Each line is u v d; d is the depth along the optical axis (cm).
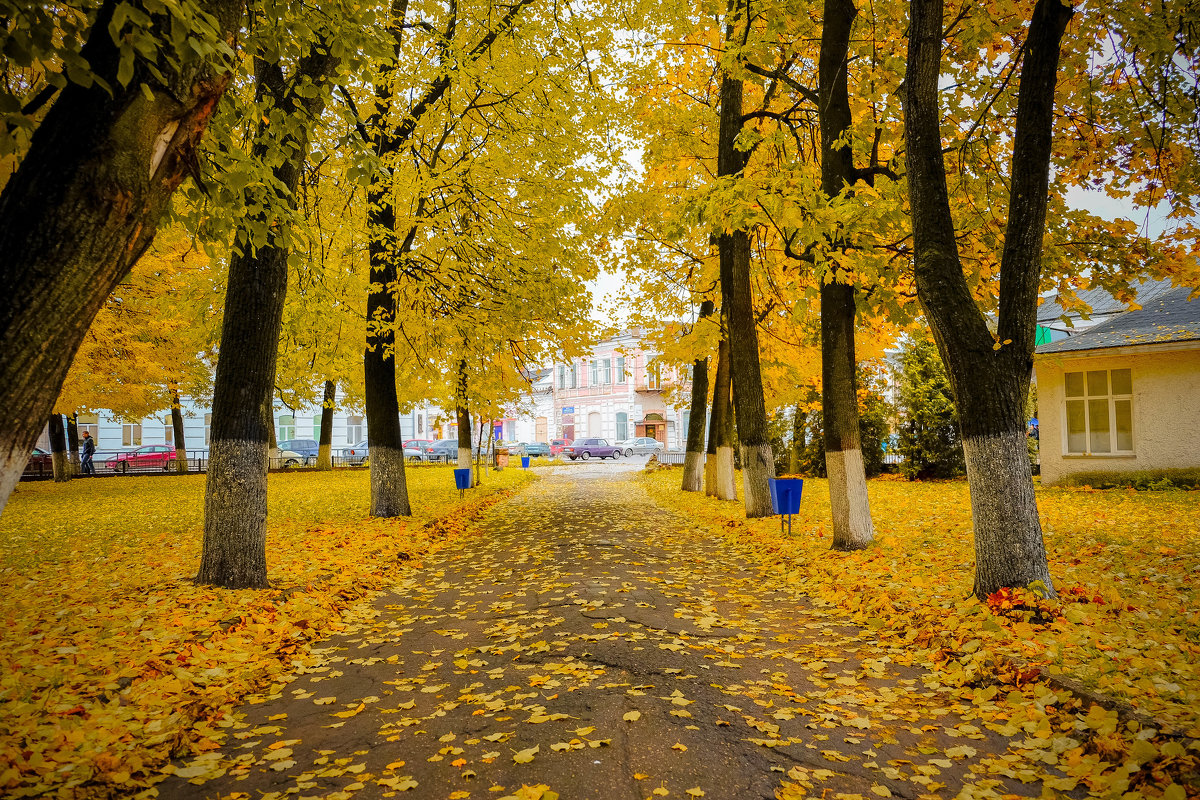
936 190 567
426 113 1028
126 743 314
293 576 689
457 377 1441
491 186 1048
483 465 3083
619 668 432
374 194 1027
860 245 798
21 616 517
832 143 808
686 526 1173
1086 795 272
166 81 284
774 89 1151
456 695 395
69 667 397
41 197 259
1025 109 550
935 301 562
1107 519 955
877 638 498
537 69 986
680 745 319
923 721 352
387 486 1191
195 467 3206
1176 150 740
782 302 1329
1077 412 1521
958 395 554
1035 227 546
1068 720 331
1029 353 548
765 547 889
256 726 355
